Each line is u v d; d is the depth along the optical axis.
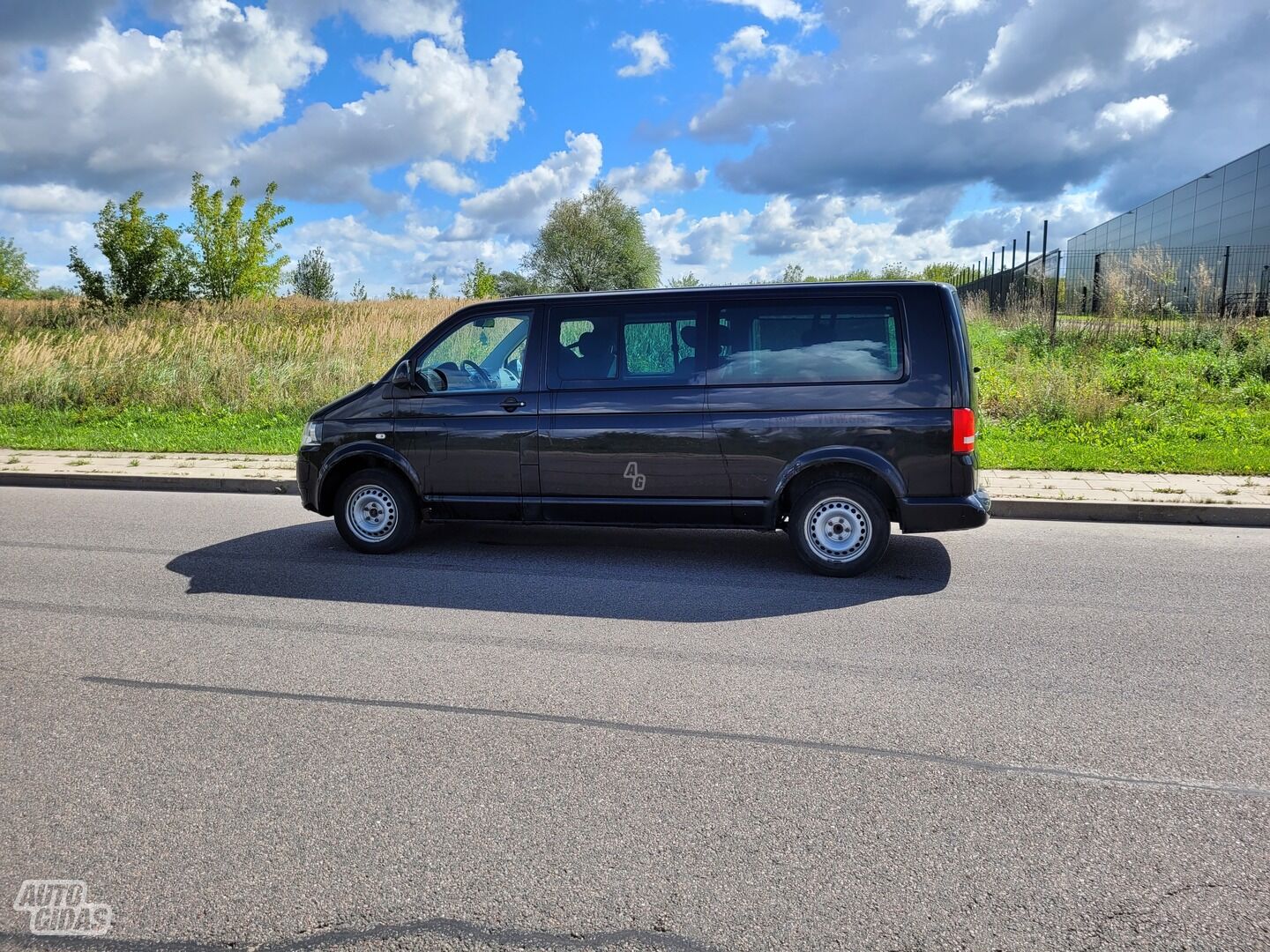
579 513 6.85
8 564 6.92
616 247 57.47
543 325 6.91
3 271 61.81
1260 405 13.24
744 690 4.39
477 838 3.08
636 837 3.09
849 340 6.40
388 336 20.73
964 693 4.35
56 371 16.52
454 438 6.96
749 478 6.50
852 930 2.59
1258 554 7.12
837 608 5.77
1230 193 32.81
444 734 3.91
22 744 3.81
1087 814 3.23
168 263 31.58
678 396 6.59
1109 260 19.42
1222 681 4.49
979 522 6.26
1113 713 4.11
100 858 2.97
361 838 3.09
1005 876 2.85
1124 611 5.66
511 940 2.56
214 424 14.48
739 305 6.58
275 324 23.62
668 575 6.61
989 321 24.31
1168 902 2.71
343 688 4.42
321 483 7.27
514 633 5.28
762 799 3.35
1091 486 9.14
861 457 6.32
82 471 10.93
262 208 33.66
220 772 3.56
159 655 4.89
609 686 4.46
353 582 6.41
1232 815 3.21
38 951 2.51
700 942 2.54
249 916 2.67
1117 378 14.31
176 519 8.71
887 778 3.50
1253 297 20.44
